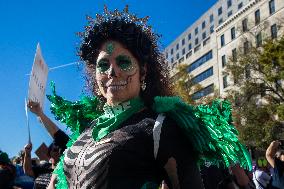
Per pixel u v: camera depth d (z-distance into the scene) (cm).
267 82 3056
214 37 5259
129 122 166
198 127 157
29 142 305
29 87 263
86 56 201
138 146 157
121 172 156
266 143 2772
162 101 163
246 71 3039
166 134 155
